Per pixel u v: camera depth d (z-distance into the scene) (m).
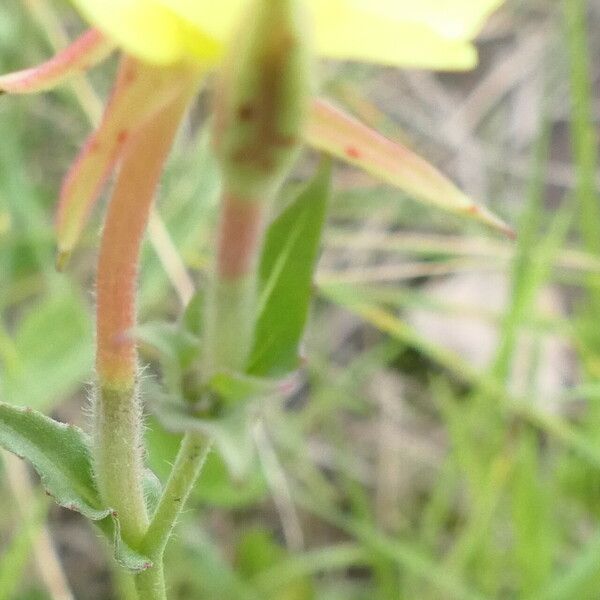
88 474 0.09
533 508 0.14
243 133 0.06
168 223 0.18
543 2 0.25
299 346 0.08
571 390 0.15
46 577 0.14
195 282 0.20
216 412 0.07
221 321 0.07
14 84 0.07
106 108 0.06
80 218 0.07
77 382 0.18
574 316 0.20
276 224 0.08
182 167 0.19
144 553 0.08
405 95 0.25
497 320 0.17
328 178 0.08
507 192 0.23
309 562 0.15
